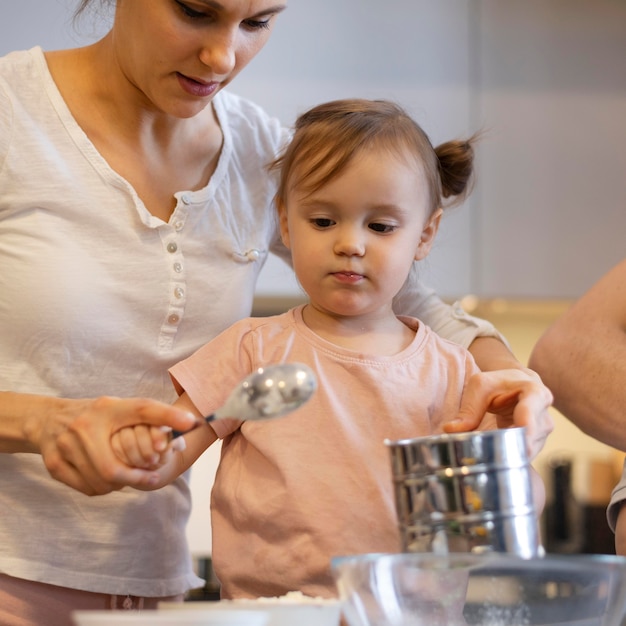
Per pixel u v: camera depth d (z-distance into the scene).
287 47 2.96
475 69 3.04
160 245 1.32
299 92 2.96
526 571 0.78
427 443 0.84
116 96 1.31
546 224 3.06
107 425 0.99
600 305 1.46
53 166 1.28
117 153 1.32
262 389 0.91
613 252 3.08
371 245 1.22
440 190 1.34
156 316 1.32
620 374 1.37
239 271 1.40
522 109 3.05
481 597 0.78
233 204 1.41
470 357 1.28
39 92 1.30
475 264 3.04
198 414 1.21
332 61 2.97
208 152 1.39
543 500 1.11
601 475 3.41
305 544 1.14
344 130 1.23
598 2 3.08
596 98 3.08
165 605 0.83
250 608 0.80
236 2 1.13
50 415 1.06
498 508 0.84
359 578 0.79
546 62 3.06
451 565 0.77
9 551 1.24
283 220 1.34
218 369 1.23
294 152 1.27
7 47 2.69
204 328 1.36
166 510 1.35
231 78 1.24
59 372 1.27
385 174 1.21
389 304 1.29
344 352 1.22
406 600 0.79
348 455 1.17
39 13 2.71
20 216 1.27
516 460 0.86
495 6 3.05
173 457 1.19
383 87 2.99
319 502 1.14
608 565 0.77
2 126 1.26
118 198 1.30
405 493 0.86
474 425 1.09
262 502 1.16
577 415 1.40
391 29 3.00
